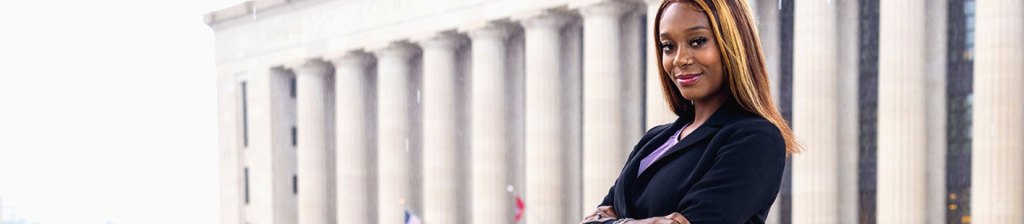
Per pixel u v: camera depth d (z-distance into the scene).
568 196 48.19
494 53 49.78
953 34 39.00
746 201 2.44
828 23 39.25
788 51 42.94
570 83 48.59
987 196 35.12
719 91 2.66
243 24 63.03
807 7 39.19
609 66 44.81
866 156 40.78
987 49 35.25
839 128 40.12
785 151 2.54
